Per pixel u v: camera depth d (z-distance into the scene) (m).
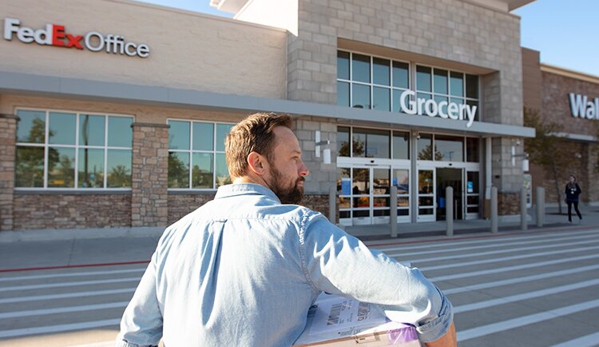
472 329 4.68
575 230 14.72
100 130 11.88
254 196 1.33
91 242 10.88
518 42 18.89
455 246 11.12
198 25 13.05
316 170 13.91
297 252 1.18
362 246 1.16
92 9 11.70
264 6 16.00
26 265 8.30
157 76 12.45
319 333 1.23
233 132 1.47
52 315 5.29
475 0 17.78
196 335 1.17
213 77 13.22
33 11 11.03
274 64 14.16
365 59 16.23
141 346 1.43
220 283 1.19
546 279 7.17
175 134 12.75
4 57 10.73
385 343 1.19
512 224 16.41
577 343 4.26
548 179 25.34
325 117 13.95
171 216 12.49
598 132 25.58
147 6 12.36
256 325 1.13
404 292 1.07
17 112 11.04
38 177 11.24
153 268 1.43
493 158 18.41
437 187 17.64
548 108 25.11
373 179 16.20
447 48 16.92
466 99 18.61
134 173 12.01
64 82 10.51
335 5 14.53
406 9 16.00
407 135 17.05
